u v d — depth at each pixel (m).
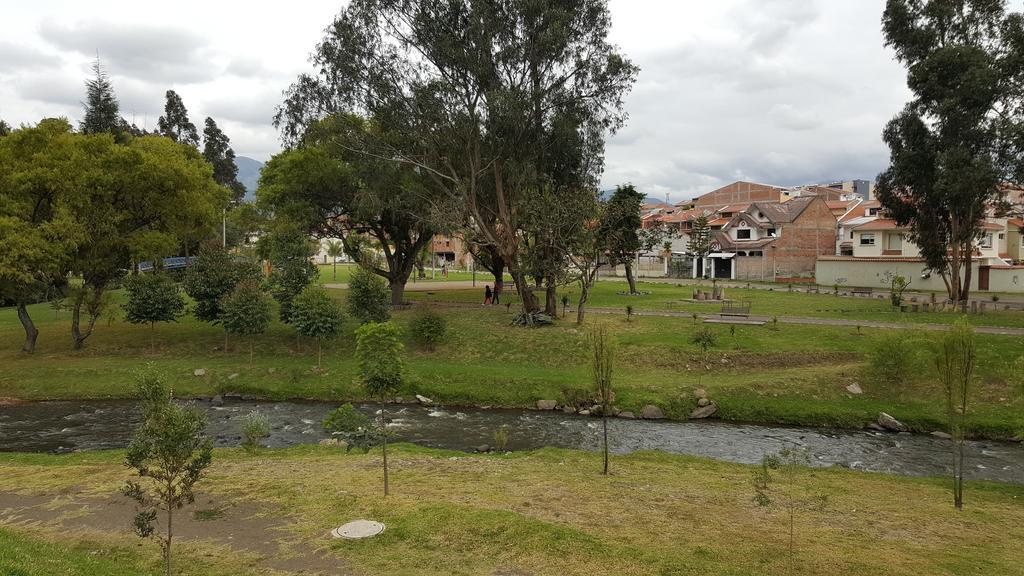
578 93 36.72
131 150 36.19
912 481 17.52
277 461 18.14
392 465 17.52
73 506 13.32
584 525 12.18
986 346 29.28
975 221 41.94
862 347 31.25
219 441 22.11
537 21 34.47
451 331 38.06
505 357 33.94
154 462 10.36
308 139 41.84
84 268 34.25
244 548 10.86
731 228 81.25
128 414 25.86
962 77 35.25
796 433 23.42
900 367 26.42
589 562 10.20
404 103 36.56
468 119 35.94
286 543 11.05
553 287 40.69
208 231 47.56
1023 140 33.03
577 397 27.20
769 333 34.69
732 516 13.23
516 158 37.78
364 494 14.01
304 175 46.00
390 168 39.75
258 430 20.55
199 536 11.48
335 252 88.19
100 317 40.28
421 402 27.98
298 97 37.22
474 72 34.78
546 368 32.16
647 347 32.97
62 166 32.75
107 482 15.26
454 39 34.69
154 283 35.53
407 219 47.00
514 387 28.75
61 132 36.84
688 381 28.52
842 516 13.66
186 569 9.95
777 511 13.76
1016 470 19.16
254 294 34.19
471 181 39.12
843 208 87.62
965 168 35.44
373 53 35.84
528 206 37.81
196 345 36.38
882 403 25.58
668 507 13.70
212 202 49.06
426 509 12.57
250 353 34.56
